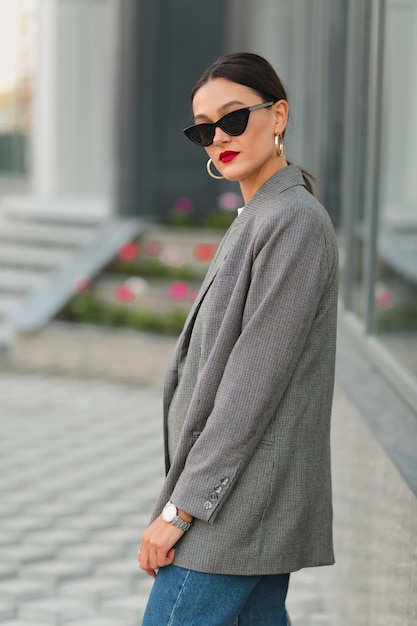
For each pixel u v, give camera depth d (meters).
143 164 11.95
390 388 4.02
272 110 2.53
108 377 9.36
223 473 2.37
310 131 7.52
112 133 12.07
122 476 6.37
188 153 12.02
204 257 10.78
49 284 10.49
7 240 12.16
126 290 9.98
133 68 11.80
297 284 2.36
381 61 4.80
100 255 10.93
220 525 2.42
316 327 2.44
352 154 5.27
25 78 15.39
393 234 5.46
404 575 2.91
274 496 2.44
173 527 2.43
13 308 10.84
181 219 11.72
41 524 5.45
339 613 4.03
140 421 7.84
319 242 2.39
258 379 2.35
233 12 11.52
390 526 3.13
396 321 4.84
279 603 2.68
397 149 6.61
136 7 11.68
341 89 5.92
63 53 14.10
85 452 6.93
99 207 12.81
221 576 2.45
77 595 4.54
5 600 4.47
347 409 4.01
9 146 15.95
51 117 14.24
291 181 2.49
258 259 2.39
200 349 2.52
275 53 10.53
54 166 14.30
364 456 3.61
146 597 4.53
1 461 6.68
